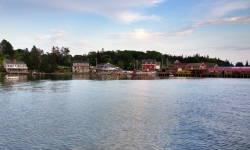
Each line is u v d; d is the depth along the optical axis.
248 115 29.52
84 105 36.22
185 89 61.47
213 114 30.00
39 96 46.59
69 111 31.50
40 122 25.56
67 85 74.19
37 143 19.20
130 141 19.75
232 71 130.00
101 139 20.19
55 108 33.62
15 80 98.31
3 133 21.67
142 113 30.42
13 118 27.34
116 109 33.06
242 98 44.34
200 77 131.00
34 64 186.38
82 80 101.94
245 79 107.88
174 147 18.48
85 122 25.62
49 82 87.50
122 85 75.25
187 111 31.83
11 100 41.03
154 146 18.69
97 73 184.62
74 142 19.45
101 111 31.58
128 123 25.31
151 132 22.17
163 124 25.02
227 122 25.97
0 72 167.38
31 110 32.12
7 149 17.94
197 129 23.22
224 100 41.84
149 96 47.09
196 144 19.16
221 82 88.00
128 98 44.12
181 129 23.20
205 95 48.84
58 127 23.66
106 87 67.69
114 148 18.22
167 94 50.50
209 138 20.61
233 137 20.89
